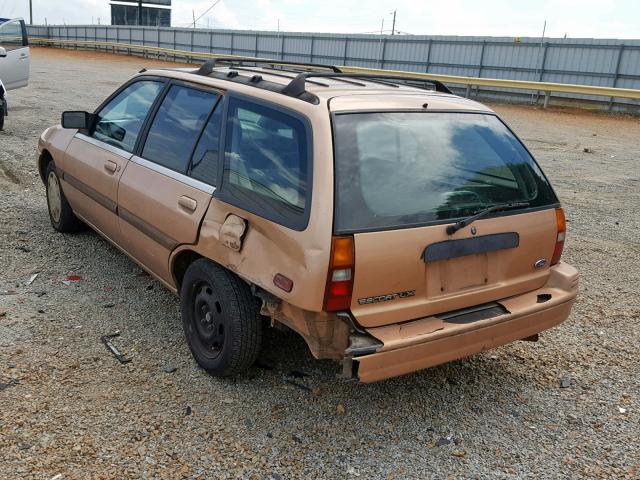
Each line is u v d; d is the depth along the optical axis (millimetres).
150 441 3148
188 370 3826
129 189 4359
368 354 2959
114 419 3297
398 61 30734
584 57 24250
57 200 5941
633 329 4859
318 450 3193
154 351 4016
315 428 3367
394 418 3521
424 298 3217
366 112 3340
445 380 3971
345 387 3766
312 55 34938
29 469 2881
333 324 3074
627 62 23109
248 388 3676
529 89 23703
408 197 3186
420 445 3305
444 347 3203
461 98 4082
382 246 3010
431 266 3217
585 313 5121
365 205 3043
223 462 3045
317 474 3020
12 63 14312
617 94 21109
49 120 13203
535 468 3184
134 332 4242
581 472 3172
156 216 4047
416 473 3082
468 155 3559
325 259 2916
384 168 3201
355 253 2947
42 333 4125
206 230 3580
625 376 4148
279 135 3340
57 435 3131
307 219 2992
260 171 3367
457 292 3334
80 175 5160
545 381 4039
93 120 5285
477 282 3424
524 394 3867
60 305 4559
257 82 3748
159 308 4621
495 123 3912
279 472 3010
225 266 3449
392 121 3402
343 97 3393
